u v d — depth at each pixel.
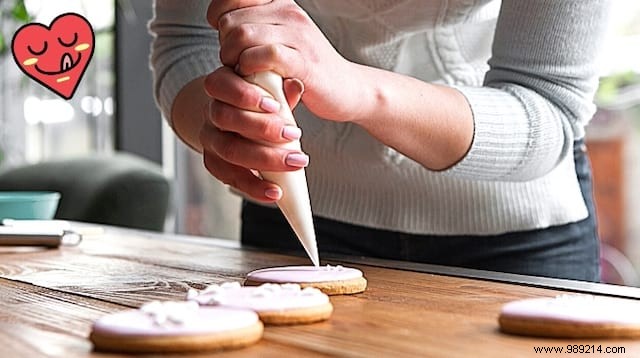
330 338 0.73
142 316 0.73
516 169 0.99
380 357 0.69
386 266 1.00
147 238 1.27
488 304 0.83
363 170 1.11
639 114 1.87
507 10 0.99
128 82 2.36
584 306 0.75
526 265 1.11
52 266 1.04
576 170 1.15
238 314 0.73
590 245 1.15
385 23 1.07
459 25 1.08
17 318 0.80
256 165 0.88
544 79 0.99
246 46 0.86
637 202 1.90
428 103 0.93
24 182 1.88
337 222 1.15
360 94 0.89
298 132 0.87
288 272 0.89
